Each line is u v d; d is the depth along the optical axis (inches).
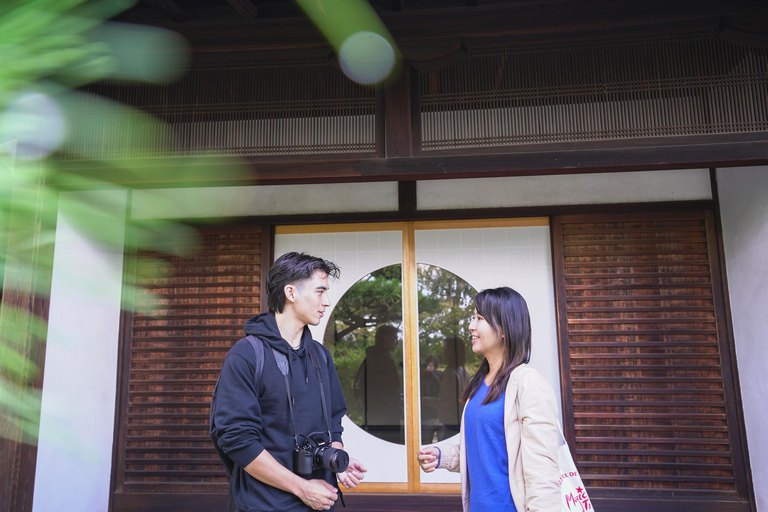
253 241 130.4
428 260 128.0
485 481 54.8
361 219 128.8
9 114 24.2
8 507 90.5
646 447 116.1
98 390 120.6
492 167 97.1
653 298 120.6
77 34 25.5
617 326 120.6
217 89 104.6
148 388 127.9
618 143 95.0
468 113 100.0
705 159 92.7
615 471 116.0
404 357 124.3
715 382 116.8
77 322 112.6
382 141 100.3
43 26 24.2
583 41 99.0
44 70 25.2
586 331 120.7
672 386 117.6
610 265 123.0
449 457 64.6
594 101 97.6
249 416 53.1
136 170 54.0
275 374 56.7
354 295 128.1
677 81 95.5
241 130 103.1
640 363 119.0
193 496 121.2
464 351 124.0
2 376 71.3
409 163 98.8
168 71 104.6
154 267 129.1
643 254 123.0
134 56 32.7
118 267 128.2
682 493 114.0
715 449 114.7
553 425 51.5
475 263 127.0
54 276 104.5
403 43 101.5
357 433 122.0
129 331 130.0
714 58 95.3
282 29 103.1
